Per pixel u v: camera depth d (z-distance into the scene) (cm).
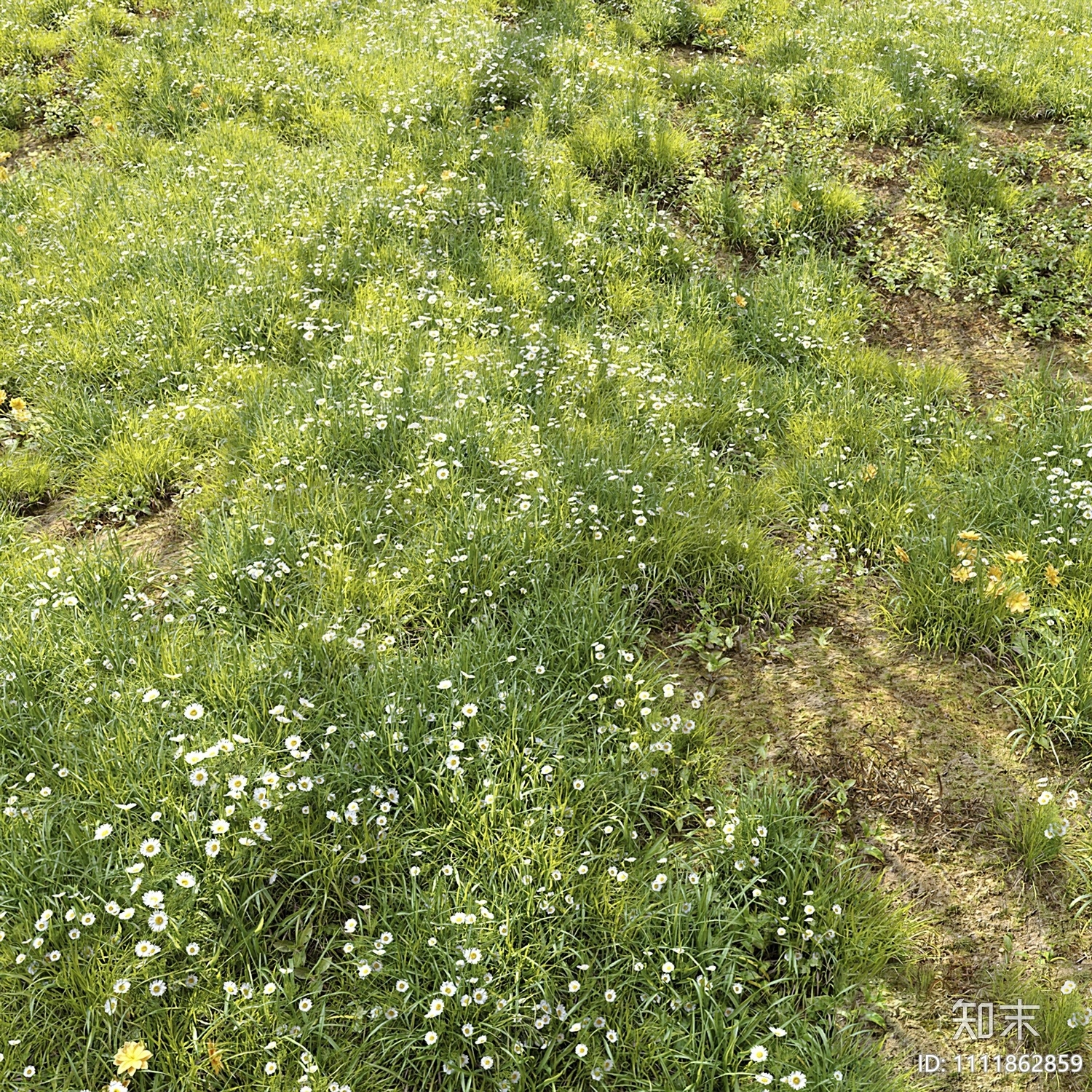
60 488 532
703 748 386
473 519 459
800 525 511
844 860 339
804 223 735
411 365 574
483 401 545
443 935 309
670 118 880
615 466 504
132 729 358
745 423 575
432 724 372
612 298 661
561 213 740
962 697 415
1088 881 346
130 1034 285
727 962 312
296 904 325
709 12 1071
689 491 504
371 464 515
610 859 339
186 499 508
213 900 313
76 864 320
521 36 995
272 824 330
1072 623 429
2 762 356
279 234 705
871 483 514
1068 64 934
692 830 360
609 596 437
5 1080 274
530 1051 291
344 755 353
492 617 423
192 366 596
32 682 382
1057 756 391
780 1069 287
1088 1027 307
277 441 522
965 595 439
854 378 611
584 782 349
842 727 399
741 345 643
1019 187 768
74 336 617
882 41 980
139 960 295
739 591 462
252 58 950
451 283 654
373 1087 282
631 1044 291
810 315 646
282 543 448
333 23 1027
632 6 1095
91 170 809
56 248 698
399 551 457
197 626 413
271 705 376
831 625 456
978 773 383
